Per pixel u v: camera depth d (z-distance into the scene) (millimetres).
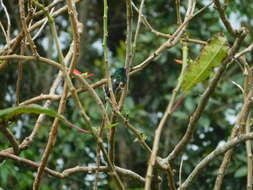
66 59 3873
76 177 8891
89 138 9688
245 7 10500
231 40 8758
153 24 10898
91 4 12602
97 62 11102
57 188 9305
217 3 2922
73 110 9617
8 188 7844
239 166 9180
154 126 10914
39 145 9016
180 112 9562
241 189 9594
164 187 8375
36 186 3322
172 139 10500
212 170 9422
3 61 3729
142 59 10203
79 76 3016
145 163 10805
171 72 10906
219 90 10023
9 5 9492
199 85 9148
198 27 10430
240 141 3100
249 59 9281
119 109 3096
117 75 3330
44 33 10266
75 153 9867
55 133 3188
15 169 7586
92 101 9656
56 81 3977
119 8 12641
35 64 10844
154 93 11430
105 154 2707
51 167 9719
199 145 10125
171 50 10125
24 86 10906
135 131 2977
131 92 11625
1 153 3734
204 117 9633
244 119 3578
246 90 3752
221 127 9961
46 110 2795
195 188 9641
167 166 3049
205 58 2830
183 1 10258
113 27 12555
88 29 12195
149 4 11031
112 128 3018
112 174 2711
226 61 2834
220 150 3127
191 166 9531
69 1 3061
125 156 10797
